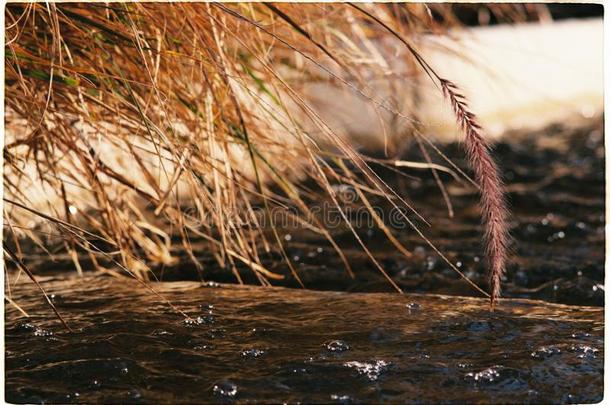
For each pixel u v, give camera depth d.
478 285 3.31
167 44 2.79
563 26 9.03
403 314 2.77
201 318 2.73
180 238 3.85
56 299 2.96
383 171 5.25
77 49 2.83
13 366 2.35
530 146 6.37
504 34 8.18
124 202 3.35
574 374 2.30
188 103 2.96
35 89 2.79
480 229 4.20
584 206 4.67
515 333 2.60
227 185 3.03
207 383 2.24
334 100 4.52
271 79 2.96
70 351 2.45
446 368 2.33
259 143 3.09
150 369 2.33
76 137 2.92
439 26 3.60
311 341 2.53
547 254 3.78
